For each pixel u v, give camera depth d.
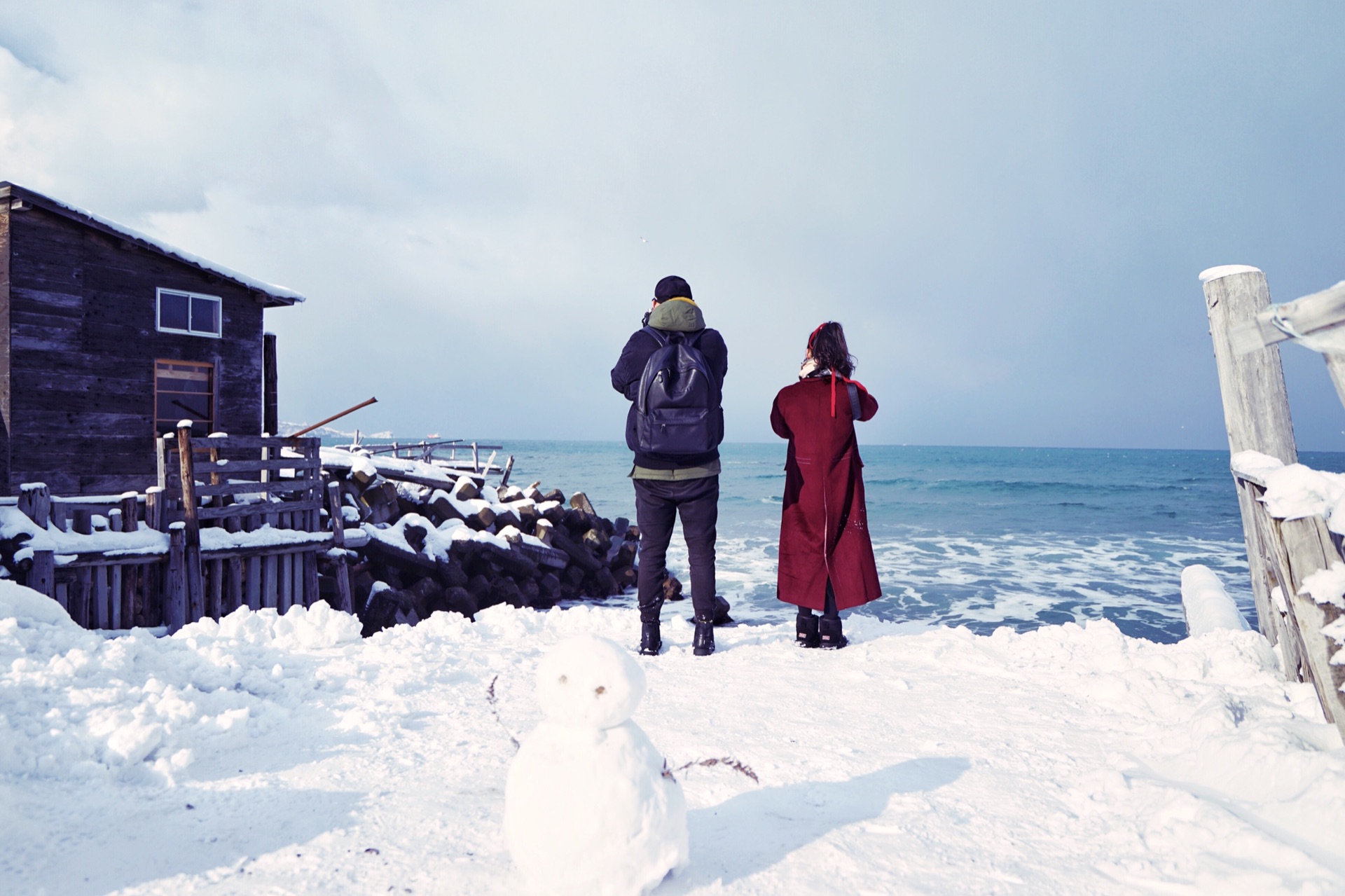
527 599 14.33
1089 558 21.81
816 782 2.11
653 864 1.45
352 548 11.41
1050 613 14.62
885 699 2.93
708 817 1.90
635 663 1.53
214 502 9.66
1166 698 2.70
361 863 1.63
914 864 1.64
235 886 1.53
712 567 3.85
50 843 1.68
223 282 13.59
